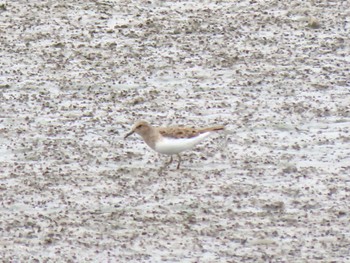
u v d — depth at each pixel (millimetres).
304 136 22094
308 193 19375
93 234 17750
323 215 18484
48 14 29719
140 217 18344
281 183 19797
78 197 19141
